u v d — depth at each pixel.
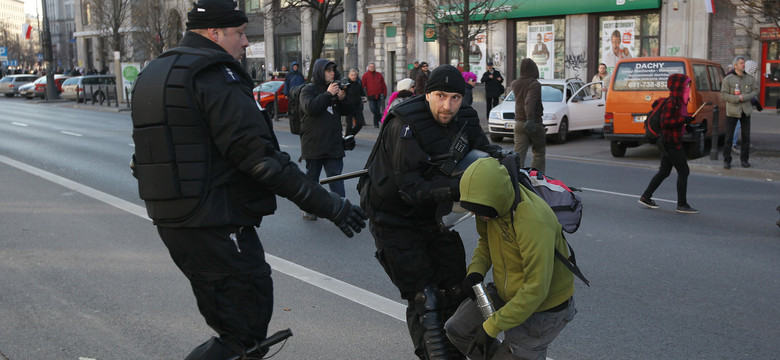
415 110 3.43
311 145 7.89
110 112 31.73
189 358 3.06
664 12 24.69
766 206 9.06
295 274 6.05
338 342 4.54
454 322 3.40
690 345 4.47
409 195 3.37
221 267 2.97
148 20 41.53
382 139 3.55
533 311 2.92
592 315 5.02
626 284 5.74
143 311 5.14
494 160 2.95
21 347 4.48
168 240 2.99
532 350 3.13
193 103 2.84
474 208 2.88
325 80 7.95
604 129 14.38
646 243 7.11
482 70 29.88
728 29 23.27
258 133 2.89
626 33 25.86
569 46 27.31
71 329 4.79
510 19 28.80
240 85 2.95
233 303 3.01
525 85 9.70
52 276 6.00
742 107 11.98
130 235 7.49
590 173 12.21
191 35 3.05
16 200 9.57
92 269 6.21
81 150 15.70
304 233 7.62
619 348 4.43
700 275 5.98
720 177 11.78
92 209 8.91
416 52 32.22
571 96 18.00
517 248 2.96
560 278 3.05
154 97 2.85
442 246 3.64
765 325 4.81
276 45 40.62
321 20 23.28
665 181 11.28
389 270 3.59
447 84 3.32
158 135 2.85
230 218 2.92
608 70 26.53
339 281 5.86
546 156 14.83
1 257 6.62
